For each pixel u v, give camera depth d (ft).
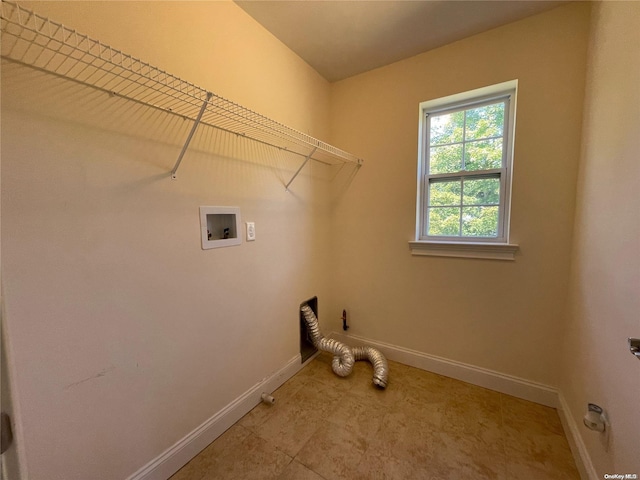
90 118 3.03
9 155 2.49
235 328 5.05
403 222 6.80
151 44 3.54
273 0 4.59
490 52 5.43
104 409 3.29
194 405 4.37
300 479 3.95
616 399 3.06
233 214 4.90
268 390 5.84
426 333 6.74
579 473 3.96
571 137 4.86
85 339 3.09
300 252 6.74
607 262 3.42
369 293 7.50
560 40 4.82
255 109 5.14
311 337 6.98
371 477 3.96
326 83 7.38
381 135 6.91
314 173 7.11
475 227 6.23
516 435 4.69
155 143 3.67
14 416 1.49
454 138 6.37
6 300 2.52
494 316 5.87
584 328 4.14
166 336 3.93
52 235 2.79
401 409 5.39
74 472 3.06
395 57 6.35
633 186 2.84
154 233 3.72
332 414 5.26
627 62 3.08
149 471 3.75
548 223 5.17
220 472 4.07
